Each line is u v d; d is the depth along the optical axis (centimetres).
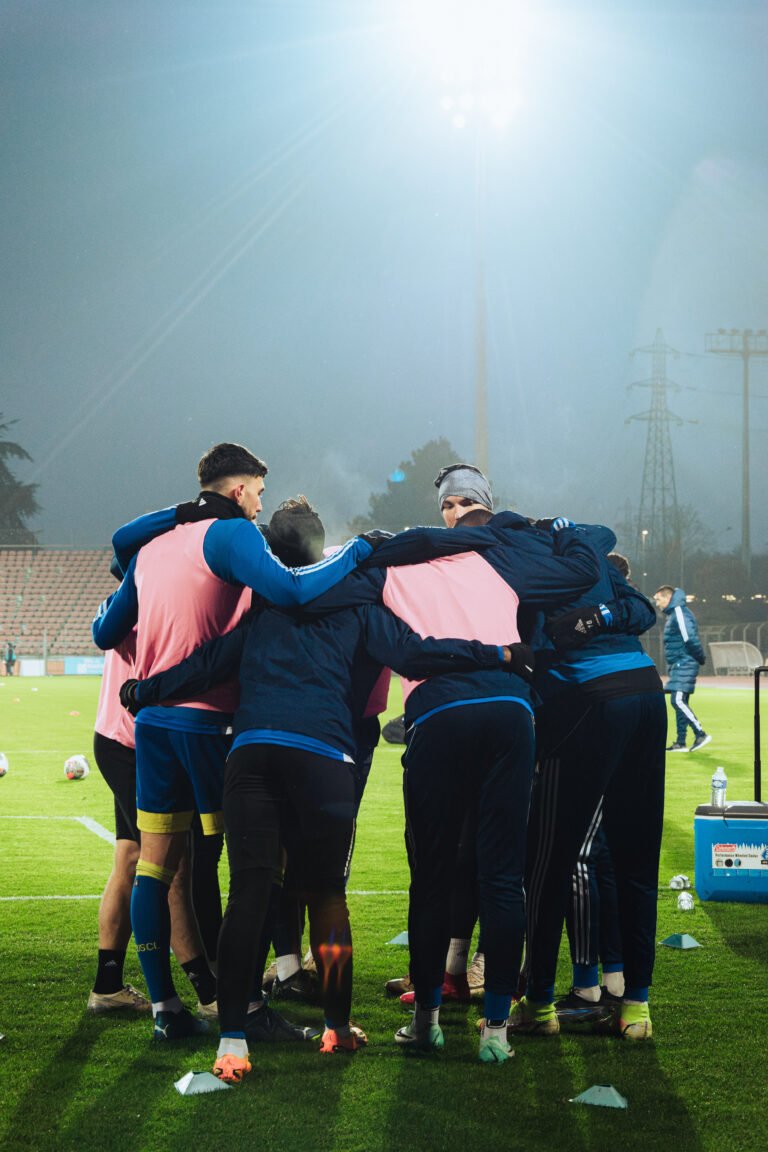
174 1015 439
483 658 412
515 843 419
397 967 548
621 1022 448
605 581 458
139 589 442
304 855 417
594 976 479
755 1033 450
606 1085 389
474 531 441
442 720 412
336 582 422
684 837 937
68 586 6234
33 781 1305
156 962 438
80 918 636
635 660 452
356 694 450
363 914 661
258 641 421
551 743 450
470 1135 349
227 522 429
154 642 436
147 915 436
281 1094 381
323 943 422
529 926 455
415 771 420
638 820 446
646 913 446
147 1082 392
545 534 455
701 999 495
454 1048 433
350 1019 468
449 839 425
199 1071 394
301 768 402
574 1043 440
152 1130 351
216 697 434
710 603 7056
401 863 823
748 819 689
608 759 442
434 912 427
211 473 455
